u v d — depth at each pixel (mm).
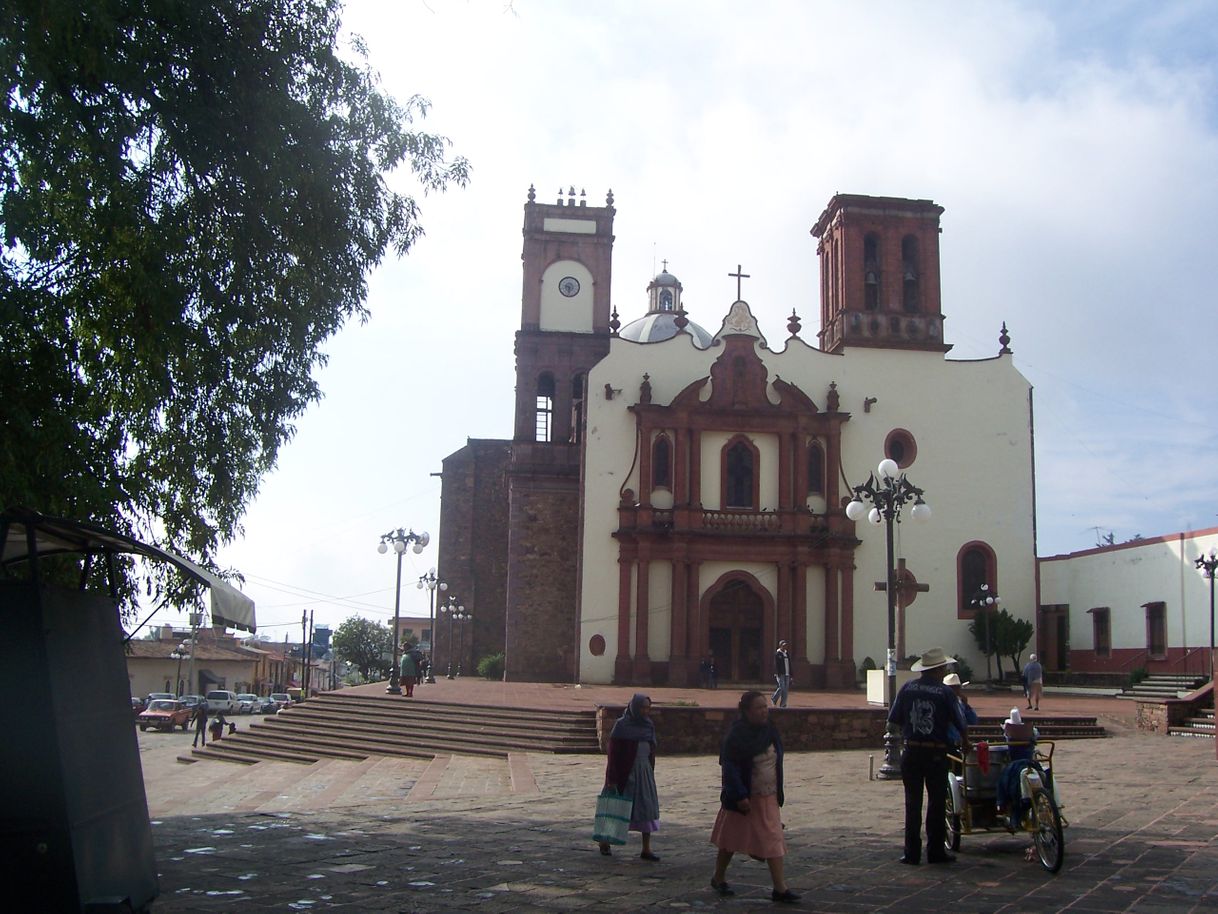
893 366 47250
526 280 52375
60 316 11711
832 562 44656
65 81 11359
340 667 150500
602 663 44125
